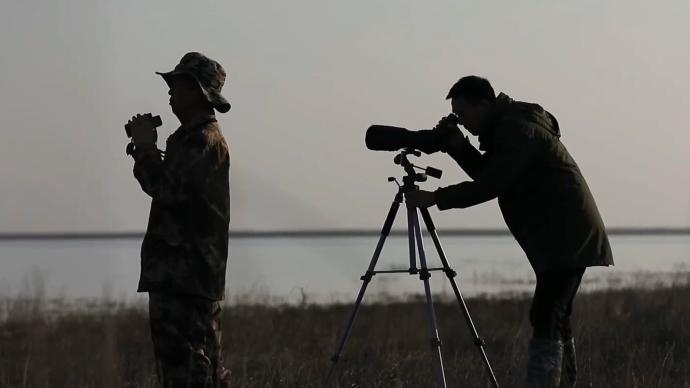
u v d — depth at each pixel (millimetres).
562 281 15000
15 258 161875
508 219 15430
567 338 15867
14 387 20109
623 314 31531
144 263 14016
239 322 34156
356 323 34969
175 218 13906
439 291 61062
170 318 13891
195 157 13906
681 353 21953
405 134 15711
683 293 36531
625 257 129250
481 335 28469
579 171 15359
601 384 17828
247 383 18625
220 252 14148
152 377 19188
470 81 15203
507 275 79375
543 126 15031
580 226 14930
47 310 42281
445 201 15047
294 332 31594
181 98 14344
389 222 15789
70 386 19453
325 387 16234
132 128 14031
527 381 14992
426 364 20438
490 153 15695
